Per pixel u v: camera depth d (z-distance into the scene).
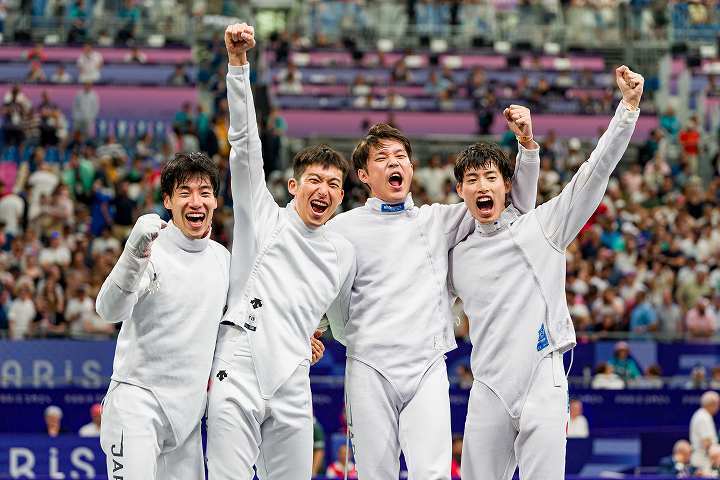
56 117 48.62
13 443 26.66
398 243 14.59
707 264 39.06
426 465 13.87
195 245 13.81
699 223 42.03
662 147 49.34
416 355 14.26
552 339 14.29
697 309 35.31
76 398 29.19
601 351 32.53
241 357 13.71
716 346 32.78
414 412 14.11
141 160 44.94
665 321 35.88
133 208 40.19
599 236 39.97
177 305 13.52
